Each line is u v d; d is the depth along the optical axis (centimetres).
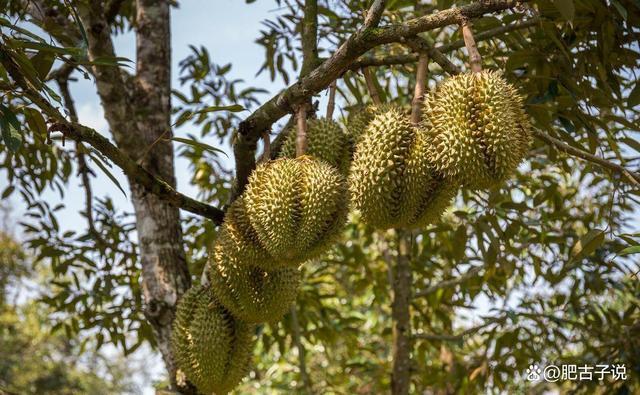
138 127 481
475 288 575
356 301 825
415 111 286
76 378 1934
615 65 387
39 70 322
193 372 344
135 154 475
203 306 346
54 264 584
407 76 505
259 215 288
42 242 566
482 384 552
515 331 545
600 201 571
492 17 381
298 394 761
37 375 1831
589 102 386
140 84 505
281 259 289
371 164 279
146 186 346
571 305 554
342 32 482
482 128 265
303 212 283
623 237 321
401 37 289
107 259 569
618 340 521
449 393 627
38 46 292
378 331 816
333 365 833
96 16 458
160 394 399
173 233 446
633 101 368
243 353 347
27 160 549
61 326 594
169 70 520
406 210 285
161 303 427
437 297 598
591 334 561
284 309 327
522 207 470
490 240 443
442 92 279
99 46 464
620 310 731
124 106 475
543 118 385
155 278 433
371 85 329
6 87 297
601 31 358
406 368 579
